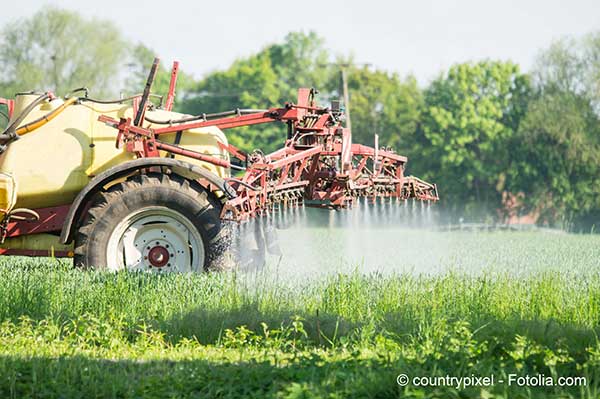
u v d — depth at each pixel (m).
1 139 33.69
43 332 23.09
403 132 180.12
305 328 23.44
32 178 33.66
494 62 176.50
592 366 18.75
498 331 22.00
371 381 17.25
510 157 169.75
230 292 26.36
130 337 23.48
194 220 32.84
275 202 33.38
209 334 23.41
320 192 36.69
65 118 34.16
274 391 17.16
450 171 173.25
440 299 26.44
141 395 17.28
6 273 30.00
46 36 151.25
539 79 173.38
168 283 27.84
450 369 18.83
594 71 168.00
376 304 26.33
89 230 32.81
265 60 189.25
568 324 23.91
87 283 28.14
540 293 27.36
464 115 172.62
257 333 23.48
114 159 34.09
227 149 36.03
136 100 34.34
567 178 165.88
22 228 33.78
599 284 30.42
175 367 19.06
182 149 33.84
